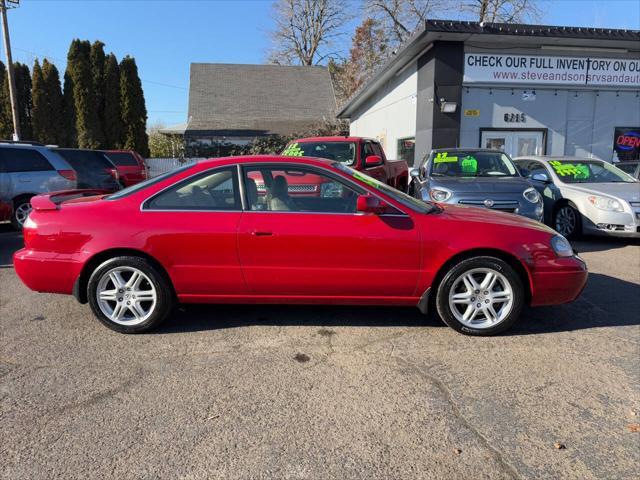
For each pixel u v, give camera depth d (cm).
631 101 1456
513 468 253
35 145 975
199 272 414
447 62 1332
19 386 337
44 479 245
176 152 3195
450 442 274
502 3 2706
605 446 270
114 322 425
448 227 411
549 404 313
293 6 4312
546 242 416
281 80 3547
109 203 425
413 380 345
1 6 2270
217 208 418
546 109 1416
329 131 2861
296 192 421
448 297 416
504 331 427
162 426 289
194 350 396
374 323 454
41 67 2556
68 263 417
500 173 834
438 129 1362
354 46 4141
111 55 2559
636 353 388
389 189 450
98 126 2562
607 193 804
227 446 271
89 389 332
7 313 484
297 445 272
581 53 1389
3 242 866
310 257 408
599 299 527
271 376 352
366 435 281
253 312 484
